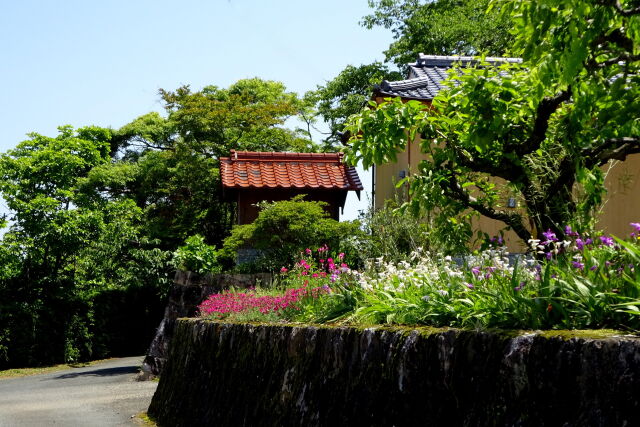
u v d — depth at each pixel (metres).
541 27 4.52
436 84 15.52
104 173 34.06
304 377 5.38
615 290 3.56
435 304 4.48
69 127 28.27
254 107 37.03
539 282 3.93
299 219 17.14
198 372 8.52
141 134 40.41
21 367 23.45
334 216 22.53
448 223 7.77
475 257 5.72
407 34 33.31
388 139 6.90
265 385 6.14
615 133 6.20
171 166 36.06
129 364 21.72
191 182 33.72
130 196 36.72
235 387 6.94
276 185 21.61
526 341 3.11
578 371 2.78
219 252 20.56
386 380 4.20
